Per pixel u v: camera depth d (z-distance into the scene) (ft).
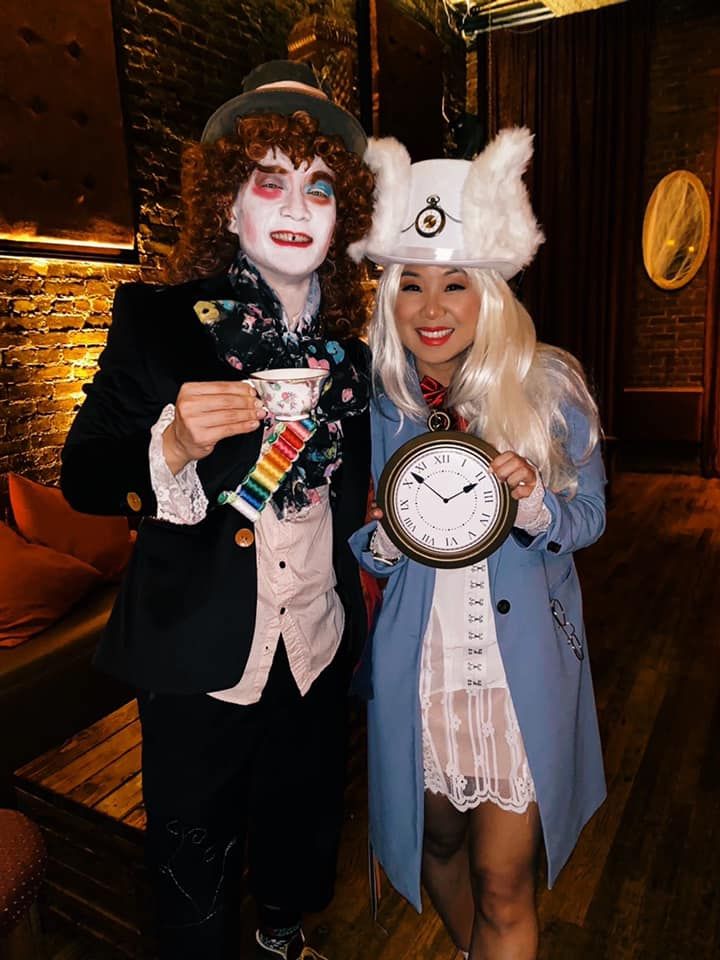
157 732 4.36
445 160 4.25
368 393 4.50
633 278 23.50
